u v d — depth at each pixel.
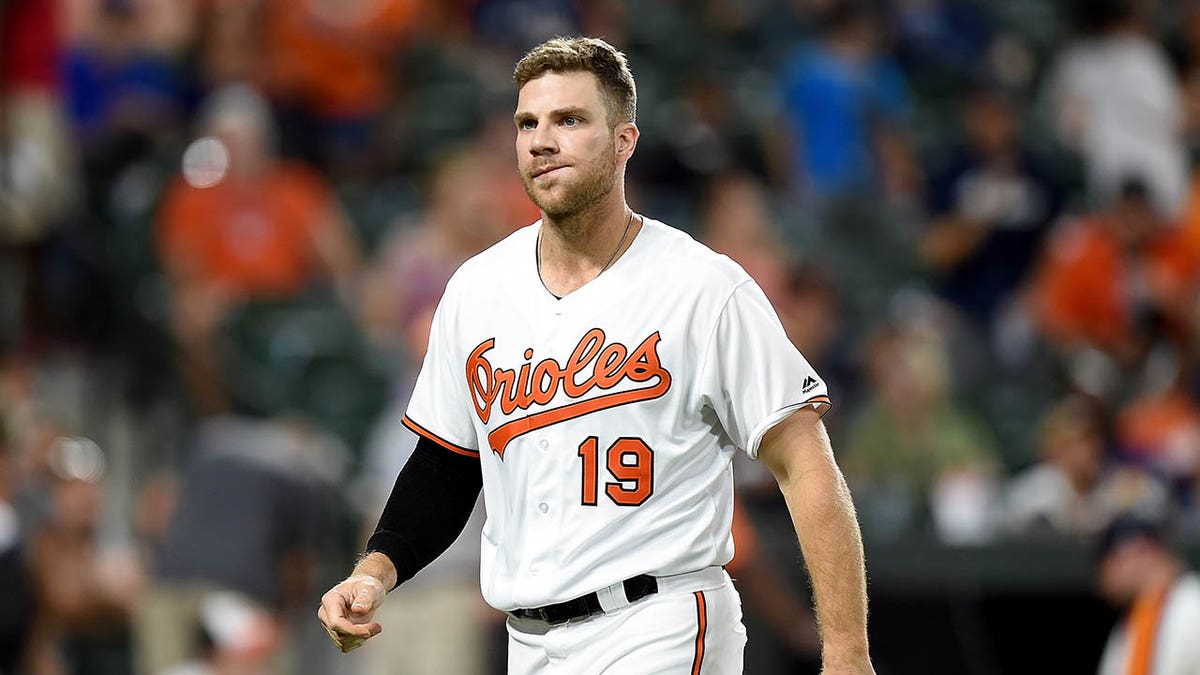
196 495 28.30
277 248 39.16
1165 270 44.56
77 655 30.50
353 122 44.62
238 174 39.12
